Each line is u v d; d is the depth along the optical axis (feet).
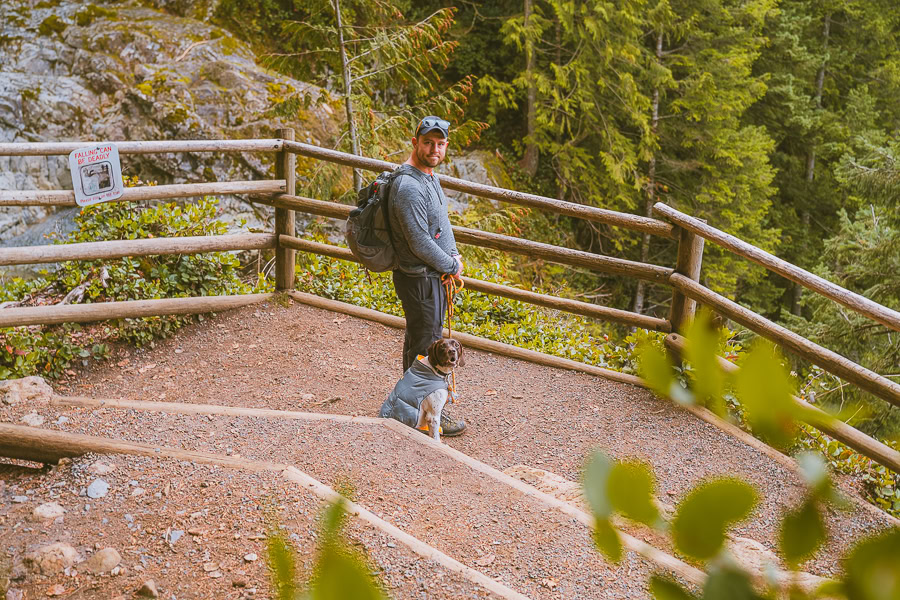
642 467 1.34
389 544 9.64
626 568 9.74
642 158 45.91
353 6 33.91
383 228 13.98
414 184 13.62
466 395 16.21
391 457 12.46
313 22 37.29
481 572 9.67
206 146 17.84
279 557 1.57
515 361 17.85
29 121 33.63
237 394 15.66
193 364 16.94
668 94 48.65
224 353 17.48
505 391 16.40
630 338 17.10
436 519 10.82
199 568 9.38
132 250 17.33
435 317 14.53
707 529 1.30
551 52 46.98
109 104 34.60
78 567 9.45
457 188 17.15
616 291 47.98
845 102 61.62
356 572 1.41
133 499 10.85
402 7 46.42
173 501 10.76
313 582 1.44
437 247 13.83
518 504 11.26
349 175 32.30
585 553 10.07
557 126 45.73
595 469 1.36
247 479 11.19
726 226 47.32
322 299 19.99
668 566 7.63
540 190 47.91
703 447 13.84
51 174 33.40
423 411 13.88
